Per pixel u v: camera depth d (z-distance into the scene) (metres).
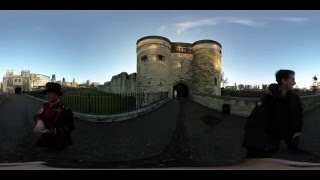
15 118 15.48
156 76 44.53
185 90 50.38
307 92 23.73
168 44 46.69
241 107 22.98
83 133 11.55
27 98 39.50
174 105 30.91
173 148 9.16
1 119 14.93
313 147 7.59
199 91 48.38
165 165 5.52
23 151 6.87
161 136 11.91
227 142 10.28
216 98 27.30
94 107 20.11
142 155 7.94
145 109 21.86
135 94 22.75
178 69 49.12
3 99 34.81
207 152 8.10
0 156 6.32
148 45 44.88
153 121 17.36
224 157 6.88
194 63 49.28
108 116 16.28
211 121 18.27
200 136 12.04
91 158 6.75
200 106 29.86
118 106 20.70
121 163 6.41
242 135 12.12
